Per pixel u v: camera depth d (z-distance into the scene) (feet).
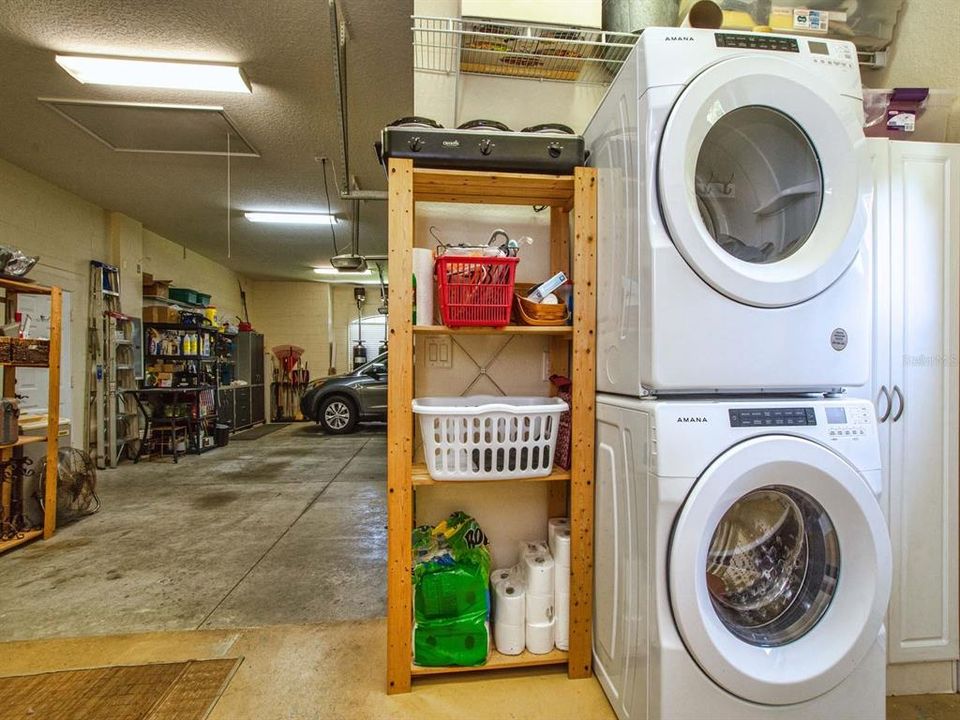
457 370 6.29
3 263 8.96
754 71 3.90
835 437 3.87
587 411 5.10
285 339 31.65
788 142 4.33
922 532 5.07
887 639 5.04
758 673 3.61
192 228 19.97
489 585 5.61
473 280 4.92
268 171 14.25
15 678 5.26
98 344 16.53
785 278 3.92
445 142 4.89
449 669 5.03
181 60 9.25
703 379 3.91
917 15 5.91
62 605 7.02
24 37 8.59
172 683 5.16
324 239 21.74
